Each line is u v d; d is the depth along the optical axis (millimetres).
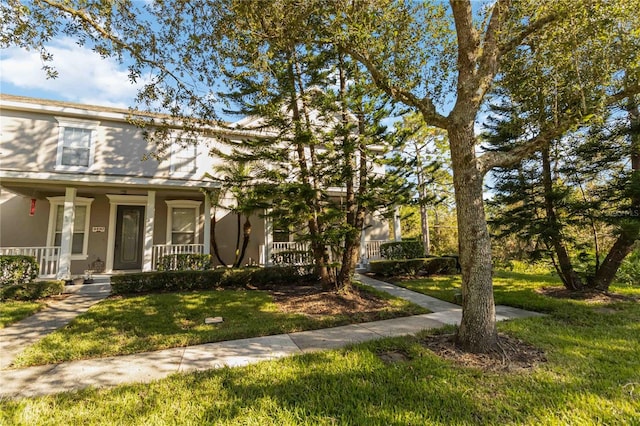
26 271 8141
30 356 4160
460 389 3059
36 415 2723
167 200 11680
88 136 9844
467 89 4297
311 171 7438
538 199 8367
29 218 10391
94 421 2629
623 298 7289
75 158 9625
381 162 7613
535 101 6707
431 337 4660
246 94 7254
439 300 7727
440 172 15438
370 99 7355
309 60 7359
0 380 3531
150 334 5066
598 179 7891
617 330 4949
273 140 7559
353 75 7328
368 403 2840
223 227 11969
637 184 6676
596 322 5410
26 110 9219
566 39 4543
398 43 4949
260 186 7574
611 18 4070
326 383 3240
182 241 11750
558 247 8086
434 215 22859
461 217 4285
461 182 4285
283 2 4551
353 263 8070
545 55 5152
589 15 4082
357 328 5449
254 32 4887
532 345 4254
